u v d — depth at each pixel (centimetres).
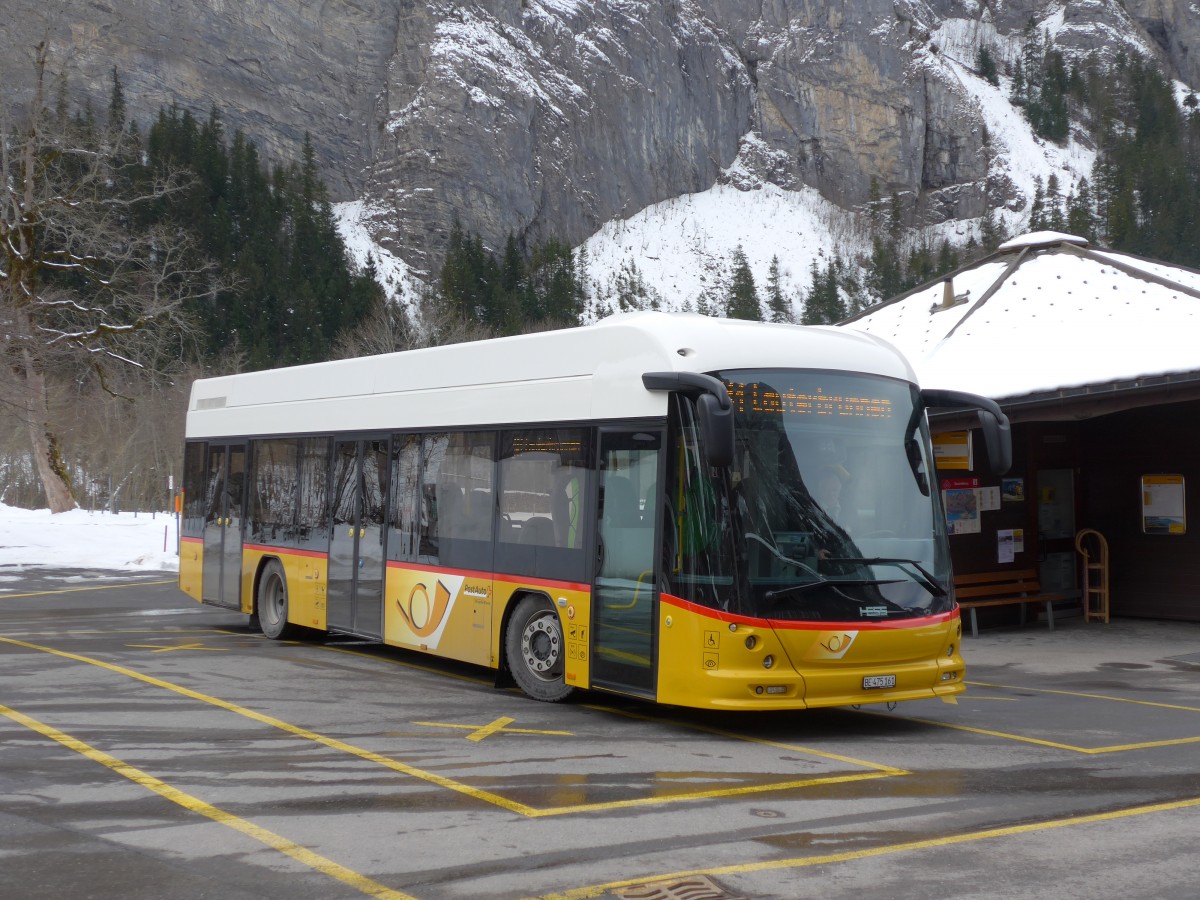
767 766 837
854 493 949
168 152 13262
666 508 930
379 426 1327
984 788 775
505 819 682
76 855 605
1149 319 1852
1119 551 1919
